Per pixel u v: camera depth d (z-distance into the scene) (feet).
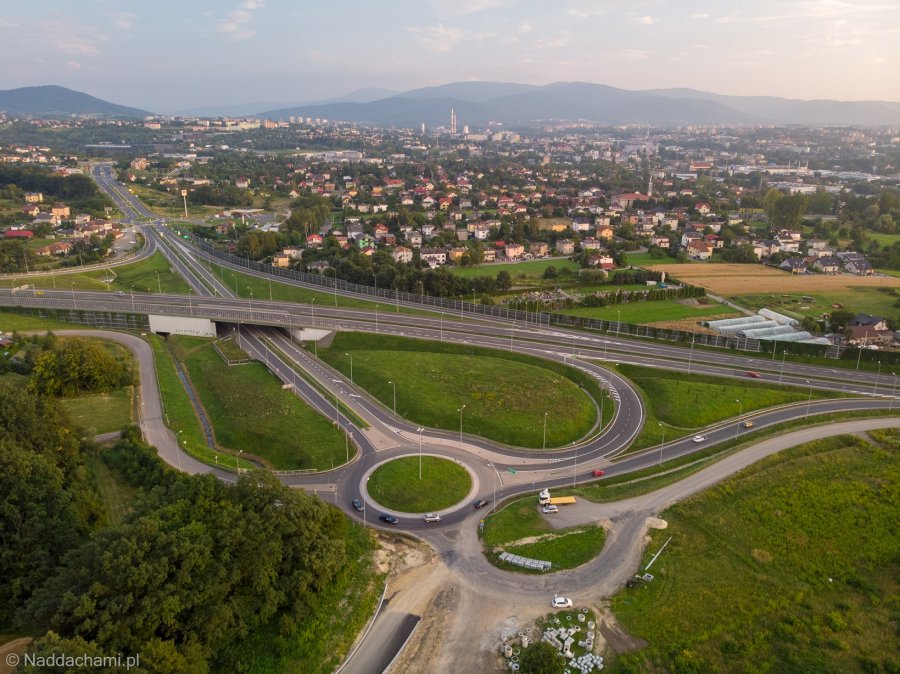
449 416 433.89
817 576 275.80
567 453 394.52
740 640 240.94
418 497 337.72
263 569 238.07
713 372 517.14
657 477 362.53
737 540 297.74
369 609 255.50
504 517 318.24
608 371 516.32
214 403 461.78
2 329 570.05
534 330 615.98
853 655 234.38
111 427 396.16
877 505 321.32
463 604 258.98
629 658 230.48
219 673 223.10
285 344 585.22
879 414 440.04
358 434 413.18
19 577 241.96
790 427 419.74
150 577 211.41
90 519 287.48
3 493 266.77
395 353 551.59
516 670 226.79
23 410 319.88
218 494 257.14
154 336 591.78
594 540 297.74
